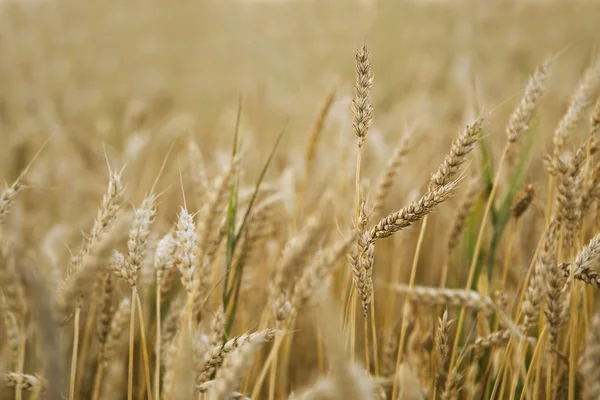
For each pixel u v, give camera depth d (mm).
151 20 5469
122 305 974
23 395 1044
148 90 4516
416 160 1785
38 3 4414
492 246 1092
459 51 3422
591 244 887
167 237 900
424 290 955
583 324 1008
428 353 1042
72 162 2045
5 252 798
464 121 1633
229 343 862
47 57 3971
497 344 972
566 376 1001
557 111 1636
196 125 2939
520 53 3025
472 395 1020
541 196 1257
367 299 917
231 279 1045
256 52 5000
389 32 4414
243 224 1015
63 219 1546
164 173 2068
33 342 1047
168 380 855
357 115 918
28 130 2424
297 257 942
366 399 715
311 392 799
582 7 3787
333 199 1330
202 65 5082
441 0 4258
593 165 1022
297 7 5137
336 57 4395
